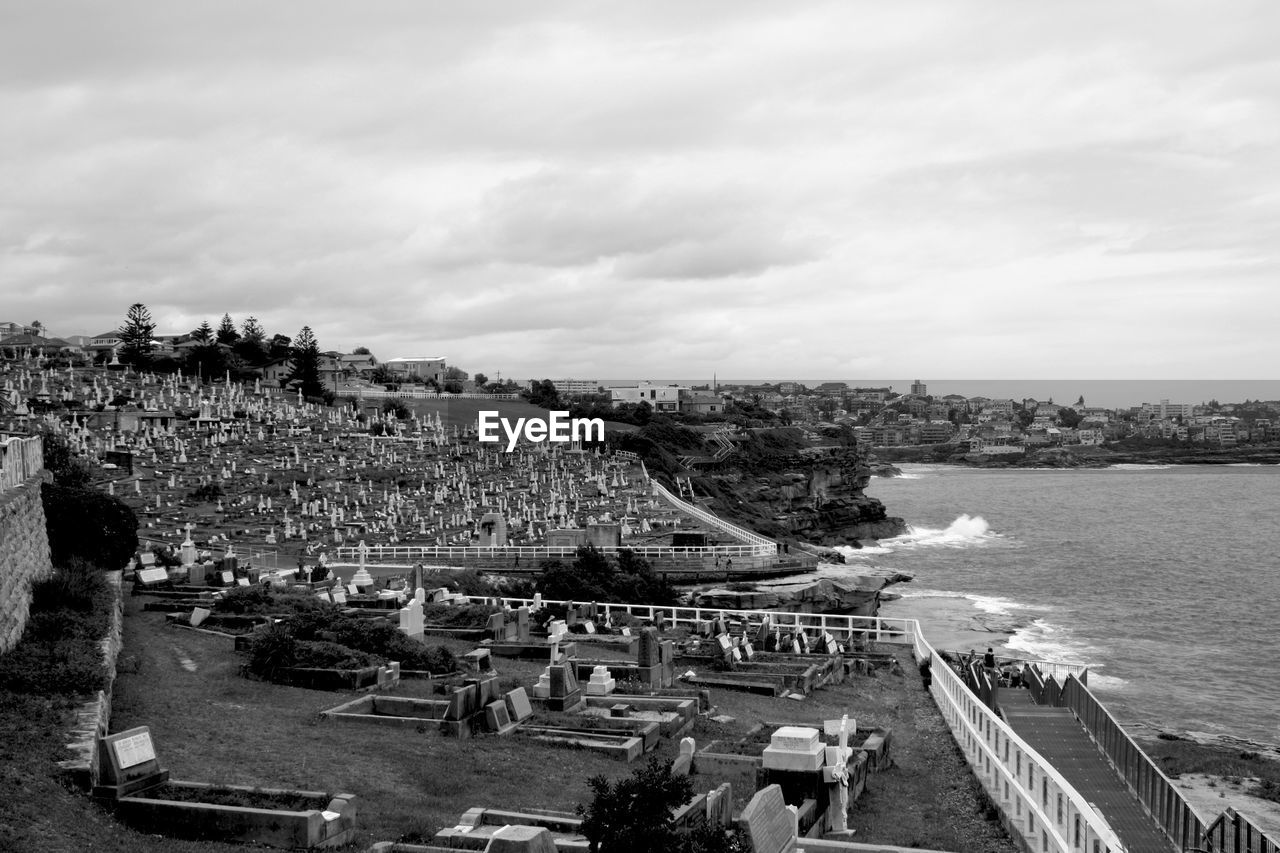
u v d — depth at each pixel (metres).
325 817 20.09
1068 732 36.00
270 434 149.38
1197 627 105.00
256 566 75.00
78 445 116.88
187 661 36.88
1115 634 100.50
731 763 26.94
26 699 24.75
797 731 25.55
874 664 53.91
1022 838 24.56
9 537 31.12
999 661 75.75
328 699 32.59
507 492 134.12
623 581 77.12
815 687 45.47
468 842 19.91
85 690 26.22
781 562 101.94
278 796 21.27
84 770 20.92
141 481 112.88
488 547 93.44
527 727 30.84
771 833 19.56
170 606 46.44
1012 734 27.27
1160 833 26.69
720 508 183.00
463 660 40.12
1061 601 121.94
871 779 30.52
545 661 44.50
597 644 50.38
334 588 56.41
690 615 66.50
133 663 34.56
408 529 106.12
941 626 103.44
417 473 137.38
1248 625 106.00
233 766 24.59
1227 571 150.12
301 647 35.91
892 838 24.95
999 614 111.75
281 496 114.56
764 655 50.94
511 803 23.78
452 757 27.20
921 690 48.28
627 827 17.12
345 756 26.42
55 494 50.69
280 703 31.80
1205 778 48.94
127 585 52.31
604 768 27.52
